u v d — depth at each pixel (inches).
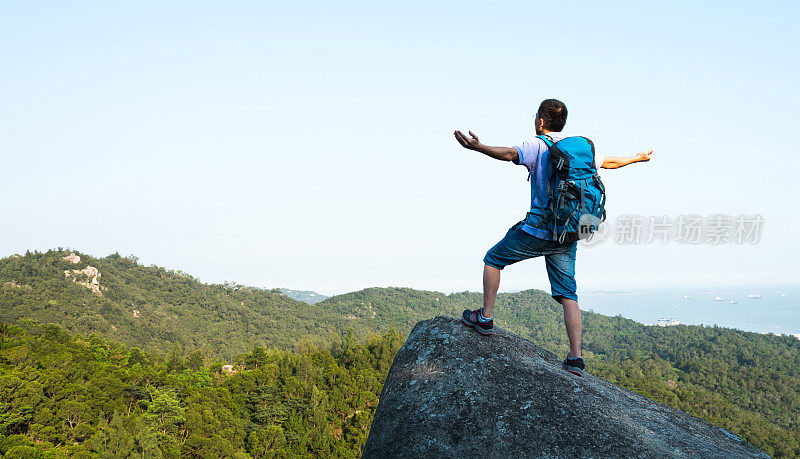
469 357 121.7
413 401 113.5
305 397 2536.9
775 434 3671.3
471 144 106.6
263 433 1942.7
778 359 6820.9
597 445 94.0
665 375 6008.9
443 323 137.9
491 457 94.9
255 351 3289.9
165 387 2055.9
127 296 6668.3
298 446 2030.0
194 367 2950.3
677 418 110.9
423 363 124.9
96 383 1857.8
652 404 117.0
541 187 113.2
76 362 2126.0
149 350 4963.1
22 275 5969.5
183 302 7377.0
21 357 1925.4
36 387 1636.3
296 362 2989.7
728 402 4793.3
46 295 5629.9
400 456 102.8
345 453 2047.2
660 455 92.0
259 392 2417.6
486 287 130.0
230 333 6638.8
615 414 105.0
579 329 125.6
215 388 2378.2
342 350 3890.3
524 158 111.2
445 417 105.6
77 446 1471.5
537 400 105.7
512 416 102.0
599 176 113.2
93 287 6387.8
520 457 93.5
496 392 109.0
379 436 111.3
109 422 1685.5
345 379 2807.6
